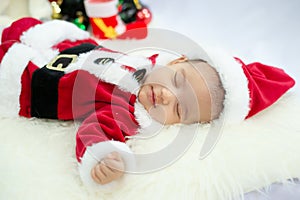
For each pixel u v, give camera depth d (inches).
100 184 33.9
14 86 41.8
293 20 62.8
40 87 41.2
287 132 40.8
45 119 42.0
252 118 43.0
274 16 63.8
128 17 61.7
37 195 33.8
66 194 34.1
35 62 43.5
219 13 65.7
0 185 34.8
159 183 35.2
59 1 60.8
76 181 35.2
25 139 39.0
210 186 35.6
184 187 35.2
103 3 57.9
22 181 34.8
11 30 49.4
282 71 47.3
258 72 46.4
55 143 38.8
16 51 43.5
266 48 58.2
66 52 44.8
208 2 67.7
